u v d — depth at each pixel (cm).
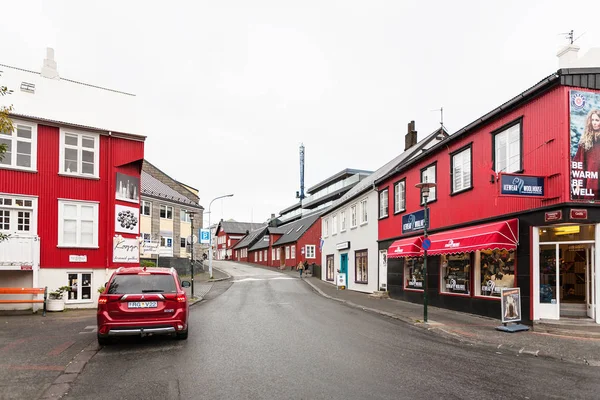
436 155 1936
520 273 1343
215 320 1431
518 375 774
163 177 5181
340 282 3025
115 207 2020
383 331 1257
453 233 1680
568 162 1203
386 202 2533
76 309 1833
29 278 1769
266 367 810
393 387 688
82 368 807
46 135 1878
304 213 7069
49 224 1848
